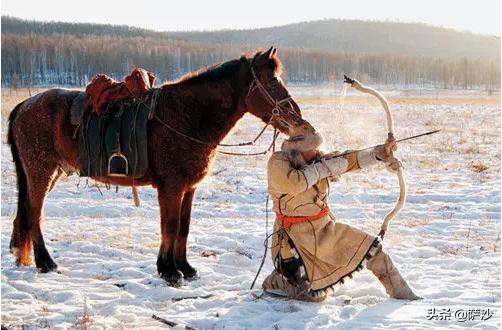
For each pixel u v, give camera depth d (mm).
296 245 5984
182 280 6789
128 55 98188
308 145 5984
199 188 11938
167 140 6762
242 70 6863
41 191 7367
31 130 7379
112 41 125500
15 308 5867
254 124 25578
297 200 5980
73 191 11484
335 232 6023
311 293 5945
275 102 6707
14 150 7566
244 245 8203
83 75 90625
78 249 8023
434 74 114062
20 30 152125
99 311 5867
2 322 5457
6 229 9039
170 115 6785
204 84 6844
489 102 51000
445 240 8492
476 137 21031
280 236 6105
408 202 11070
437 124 25828
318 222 5988
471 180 13078
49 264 7230
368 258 6016
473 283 6629
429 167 14688
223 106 6871
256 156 16328
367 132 21469
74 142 7211
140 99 6973
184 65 106875
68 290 6469
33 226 7305
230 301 6102
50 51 90312
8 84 71125
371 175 13453
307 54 115438
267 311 5805
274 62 6824
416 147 18031
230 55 115250
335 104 39812
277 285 6230
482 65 119688
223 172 13820
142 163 6840
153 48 105188
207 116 6840
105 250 7941
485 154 16875
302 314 5617
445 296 6223
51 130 7328
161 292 6461
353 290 6375
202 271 7164
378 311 5695
